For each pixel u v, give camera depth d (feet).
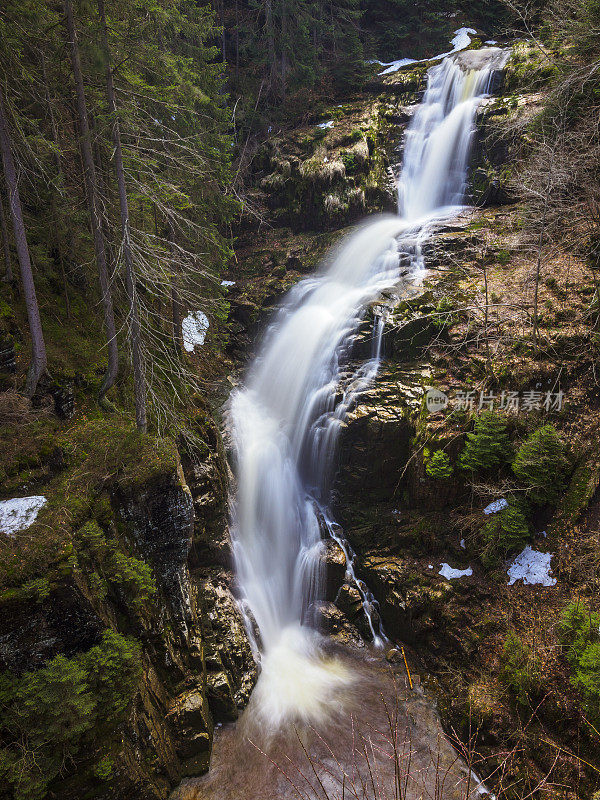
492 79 68.95
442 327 45.60
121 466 29.73
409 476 41.39
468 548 37.68
